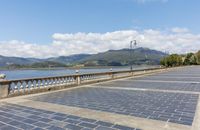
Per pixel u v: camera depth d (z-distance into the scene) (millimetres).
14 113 8000
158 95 12203
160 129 5805
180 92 13344
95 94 13102
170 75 33000
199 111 7910
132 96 11961
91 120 6832
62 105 9477
